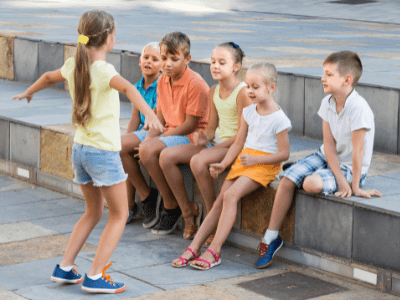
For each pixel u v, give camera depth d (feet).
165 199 16.02
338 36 34.35
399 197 13.19
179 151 15.39
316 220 13.65
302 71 20.21
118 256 14.65
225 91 15.49
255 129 14.56
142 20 42.22
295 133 19.74
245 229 15.10
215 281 13.24
